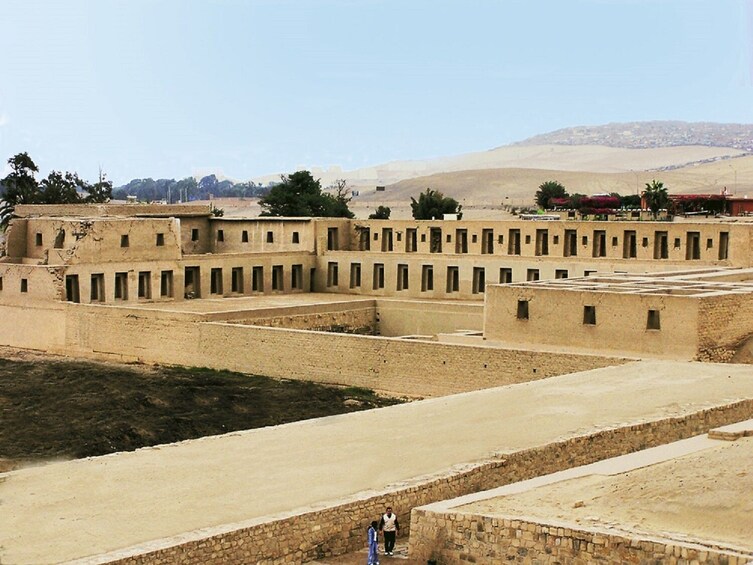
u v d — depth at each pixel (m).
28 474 44.75
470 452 46.91
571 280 81.31
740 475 37.50
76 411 72.81
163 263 105.44
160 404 74.62
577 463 48.34
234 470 45.16
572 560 35.16
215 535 37.91
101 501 41.47
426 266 109.19
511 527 36.62
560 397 56.50
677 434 51.78
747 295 71.56
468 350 73.12
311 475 44.47
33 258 104.62
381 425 52.09
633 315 70.25
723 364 65.00
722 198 153.38
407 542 41.69
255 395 76.88
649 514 36.38
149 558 36.38
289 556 39.59
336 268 115.62
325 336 80.00
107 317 93.69
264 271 113.00
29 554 36.47
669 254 103.00
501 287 75.56
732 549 32.84
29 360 93.44
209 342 87.00
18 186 159.38
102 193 173.25
